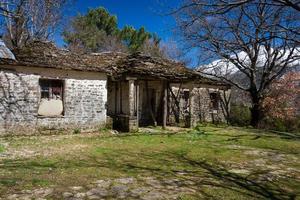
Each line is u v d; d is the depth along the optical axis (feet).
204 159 33.24
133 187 22.26
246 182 25.13
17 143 39.04
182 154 35.53
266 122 75.20
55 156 31.89
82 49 118.11
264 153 38.68
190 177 25.68
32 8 80.69
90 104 51.85
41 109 47.80
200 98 74.54
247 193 22.18
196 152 36.99
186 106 70.95
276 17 23.24
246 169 29.68
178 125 64.85
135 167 28.40
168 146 40.50
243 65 73.10
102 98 53.11
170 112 67.31
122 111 59.98
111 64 57.06
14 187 21.15
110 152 35.14
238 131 61.67
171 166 29.40
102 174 25.39
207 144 43.55
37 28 83.10
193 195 21.02
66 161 29.68
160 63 60.49
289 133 63.62
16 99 45.14
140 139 45.57
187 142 44.47
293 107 75.77
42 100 47.98
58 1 83.41
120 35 138.31
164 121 59.16
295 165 32.55
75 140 42.96
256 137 53.67
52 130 48.32
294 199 21.58
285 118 74.49
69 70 49.57
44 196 19.67
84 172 25.76
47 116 47.88
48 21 84.17
